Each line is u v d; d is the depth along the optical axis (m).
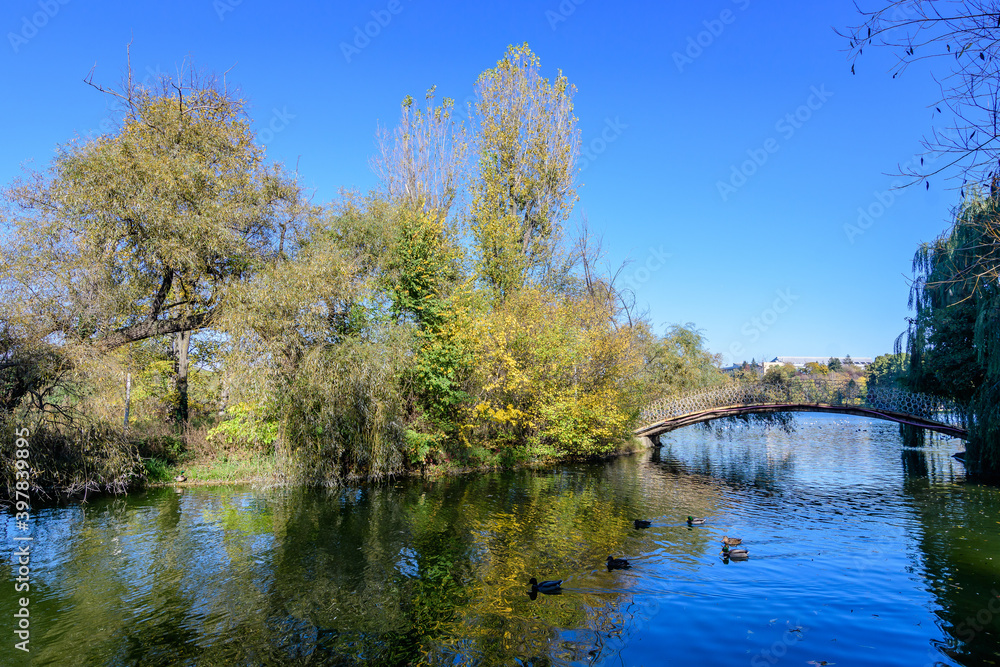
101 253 16.28
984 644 8.12
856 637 8.31
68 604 9.45
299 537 13.39
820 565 11.54
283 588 10.22
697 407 35.31
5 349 14.48
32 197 15.95
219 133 19.20
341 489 19.27
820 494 19.42
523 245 32.34
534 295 26.91
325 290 18.17
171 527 14.09
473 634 8.47
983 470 23.64
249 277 18.77
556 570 11.26
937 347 25.66
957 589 10.22
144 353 21.25
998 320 20.72
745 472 24.95
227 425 20.67
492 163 31.92
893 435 47.56
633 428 34.50
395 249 22.72
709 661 7.61
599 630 8.59
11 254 15.07
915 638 8.29
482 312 25.64
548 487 20.52
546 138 32.72
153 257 16.88
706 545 12.95
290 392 17.81
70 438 16.08
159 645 8.06
